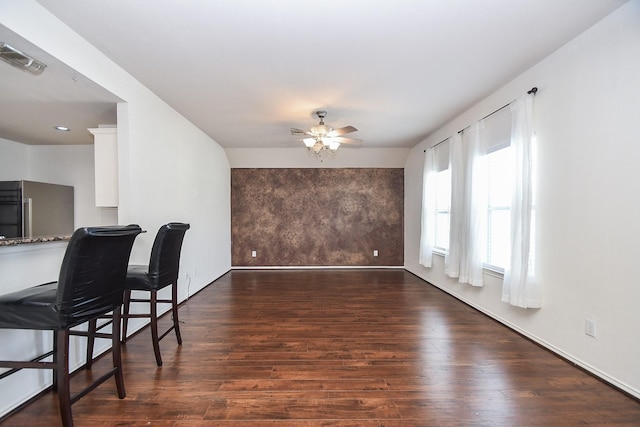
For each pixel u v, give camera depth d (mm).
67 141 4609
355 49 2344
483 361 2348
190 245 4207
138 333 2918
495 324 3135
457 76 2830
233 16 1933
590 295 2133
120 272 1802
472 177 3436
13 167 4637
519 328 2865
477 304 3596
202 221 4684
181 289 3926
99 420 1684
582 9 1898
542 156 2539
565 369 2215
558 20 2006
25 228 3930
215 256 5332
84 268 1514
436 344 2656
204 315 3439
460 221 3865
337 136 3906
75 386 1996
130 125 2758
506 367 2256
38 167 4871
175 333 2717
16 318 1468
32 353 1860
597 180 2076
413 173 5867
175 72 2709
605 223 2023
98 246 1564
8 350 1724
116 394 1915
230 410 1774
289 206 6398
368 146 5840
